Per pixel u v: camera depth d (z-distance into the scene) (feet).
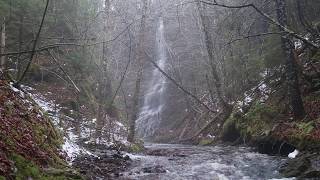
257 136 51.39
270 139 45.91
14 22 51.70
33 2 55.52
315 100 46.62
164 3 126.52
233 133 64.75
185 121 110.83
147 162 39.29
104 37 65.46
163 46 139.85
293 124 44.14
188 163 38.37
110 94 73.36
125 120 78.74
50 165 25.53
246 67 71.67
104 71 63.93
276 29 60.23
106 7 67.51
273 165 35.63
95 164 34.09
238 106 65.57
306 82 51.01
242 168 35.09
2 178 18.13
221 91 74.18
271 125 50.31
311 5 57.41
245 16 71.56
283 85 55.98
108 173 31.63
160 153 50.62
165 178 30.81
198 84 108.78
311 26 46.24
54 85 61.93
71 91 62.34
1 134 22.52
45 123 32.07
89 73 73.82
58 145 32.58
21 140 24.47
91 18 75.31
